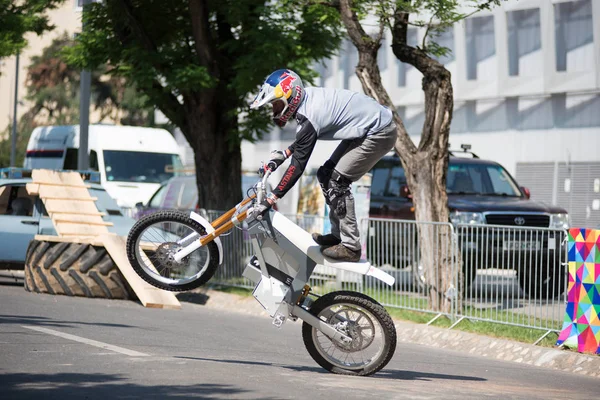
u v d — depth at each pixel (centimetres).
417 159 1842
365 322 1078
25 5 3003
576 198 3859
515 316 1608
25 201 2088
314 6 2038
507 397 941
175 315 1684
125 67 2311
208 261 1034
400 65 4441
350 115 970
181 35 2403
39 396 771
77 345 1083
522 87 3975
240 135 2323
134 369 931
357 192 2203
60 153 3531
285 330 1606
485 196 2298
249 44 2262
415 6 1786
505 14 4006
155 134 3447
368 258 1884
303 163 977
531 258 1581
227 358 1106
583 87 3788
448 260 1739
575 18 3800
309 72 2244
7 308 1513
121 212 2175
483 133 4184
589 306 1438
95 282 1866
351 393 873
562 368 1393
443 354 1452
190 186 2917
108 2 2286
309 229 1975
